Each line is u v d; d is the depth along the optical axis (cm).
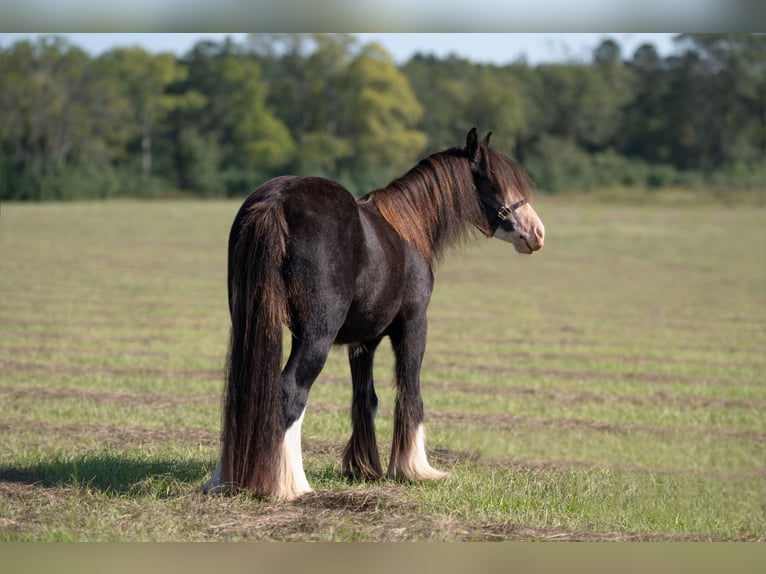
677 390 1260
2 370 1239
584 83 8594
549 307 2272
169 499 588
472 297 2428
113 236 3850
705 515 686
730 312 2247
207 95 8275
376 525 559
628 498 703
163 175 7331
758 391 1269
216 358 1413
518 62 9550
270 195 583
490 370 1387
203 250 3497
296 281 575
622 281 2867
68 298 2183
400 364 683
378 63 8219
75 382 1155
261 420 564
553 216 4894
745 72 7756
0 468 689
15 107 6850
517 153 8406
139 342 1560
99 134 7375
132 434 858
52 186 6231
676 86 7975
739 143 7844
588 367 1446
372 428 697
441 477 689
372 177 7175
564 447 900
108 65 7269
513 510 624
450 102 9000
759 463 874
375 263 617
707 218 4791
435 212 700
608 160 7269
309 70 8431
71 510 565
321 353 586
